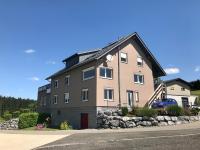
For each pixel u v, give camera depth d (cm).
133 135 1927
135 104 3553
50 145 1602
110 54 3431
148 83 3775
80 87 3594
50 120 4275
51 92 4503
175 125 2775
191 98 4922
